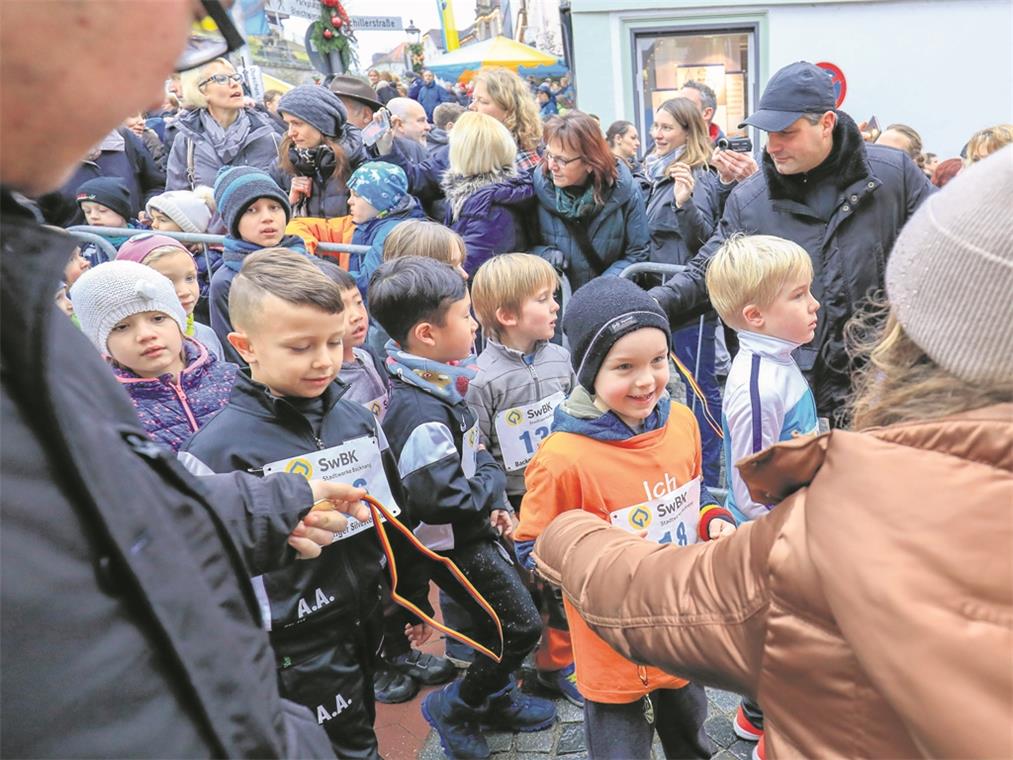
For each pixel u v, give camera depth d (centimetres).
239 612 82
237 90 491
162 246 275
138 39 58
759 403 215
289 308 163
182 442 211
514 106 432
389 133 464
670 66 815
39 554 55
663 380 182
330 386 182
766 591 80
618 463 183
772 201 271
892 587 62
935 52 790
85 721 56
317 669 171
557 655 243
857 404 86
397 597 175
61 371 68
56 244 62
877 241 257
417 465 202
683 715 190
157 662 64
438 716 224
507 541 256
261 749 73
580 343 181
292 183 423
